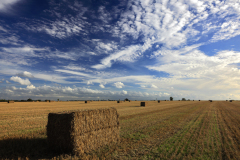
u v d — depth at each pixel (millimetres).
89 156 6336
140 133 10203
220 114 20828
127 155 6367
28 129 11133
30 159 6008
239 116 18844
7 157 6047
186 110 26969
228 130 10984
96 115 7879
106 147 7625
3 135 9164
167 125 12820
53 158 6090
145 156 6191
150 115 19594
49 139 7402
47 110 26281
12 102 58750
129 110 26734
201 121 14891
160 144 7754
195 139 8695
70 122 6707
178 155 6211
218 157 6137
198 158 6031
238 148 7184
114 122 8984
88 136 7293
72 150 6570
